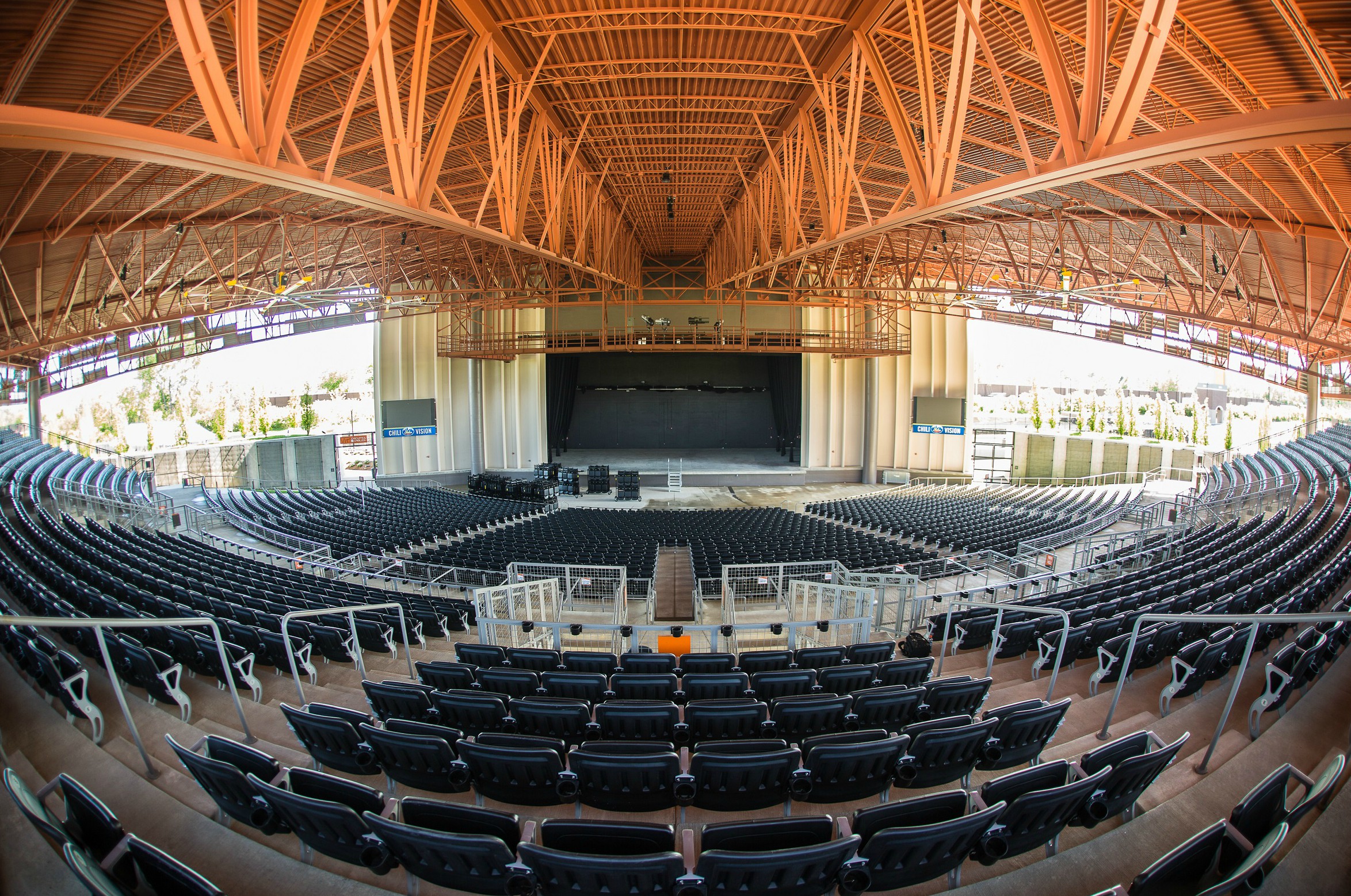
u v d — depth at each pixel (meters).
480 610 10.18
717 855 3.03
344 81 13.25
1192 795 4.20
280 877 3.67
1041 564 16.19
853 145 11.88
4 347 25.14
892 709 5.76
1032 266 28.33
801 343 39.66
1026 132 16.03
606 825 3.36
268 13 10.47
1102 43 6.01
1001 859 3.93
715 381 48.69
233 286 23.95
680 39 12.58
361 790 3.81
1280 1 9.07
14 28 9.12
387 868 3.49
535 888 3.32
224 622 8.10
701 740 5.59
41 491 21.48
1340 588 9.91
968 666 8.58
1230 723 5.45
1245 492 22.89
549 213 16.20
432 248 31.20
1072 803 3.60
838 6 10.90
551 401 45.06
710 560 17.31
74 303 26.06
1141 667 7.51
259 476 43.75
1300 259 21.16
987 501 31.34
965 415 37.97
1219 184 16.48
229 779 3.69
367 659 9.07
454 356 33.47
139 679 6.40
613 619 11.68
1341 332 26.98
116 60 10.70
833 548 18.98
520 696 6.76
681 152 19.88
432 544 22.02
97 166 14.50
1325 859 3.28
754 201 21.80
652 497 36.88
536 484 33.88
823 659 7.84
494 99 11.56
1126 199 19.12
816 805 4.70
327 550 19.56
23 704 5.27
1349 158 13.27
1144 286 28.95
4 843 3.46
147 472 33.09
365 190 7.95
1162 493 32.06
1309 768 4.40
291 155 6.82
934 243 30.00
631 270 33.97
